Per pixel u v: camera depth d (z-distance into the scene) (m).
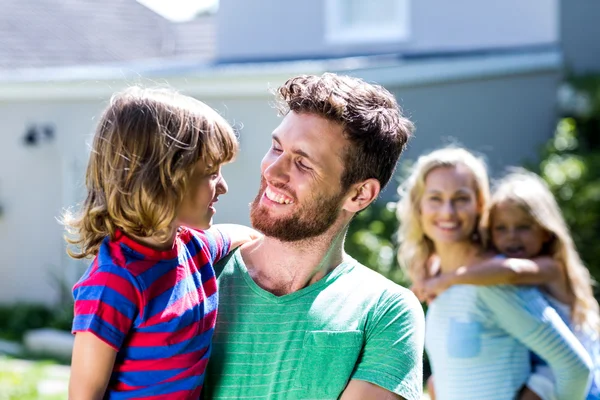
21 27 13.81
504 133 11.20
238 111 9.27
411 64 9.40
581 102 11.81
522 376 3.47
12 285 11.20
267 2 13.52
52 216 10.86
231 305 2.35
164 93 2.24
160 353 2.12
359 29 12.99
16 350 9.11
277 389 2.28
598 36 12.47
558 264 3.73
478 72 10.65
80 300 2.09
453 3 12.45
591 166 9.93
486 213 3.92
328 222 2.33
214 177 2.28
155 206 2.11
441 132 10.02
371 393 2.28
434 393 3.83
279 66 9.08
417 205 3.99
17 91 10.77
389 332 2.34
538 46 12.20
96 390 2.06
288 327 2.31
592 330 3.76
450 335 3.50
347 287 2.38
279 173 2.30
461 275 3.49
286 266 2.37
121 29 14.95
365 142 2.33
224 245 2.44
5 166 11.13
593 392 3.68
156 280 2.14
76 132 10.52
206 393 2.30
